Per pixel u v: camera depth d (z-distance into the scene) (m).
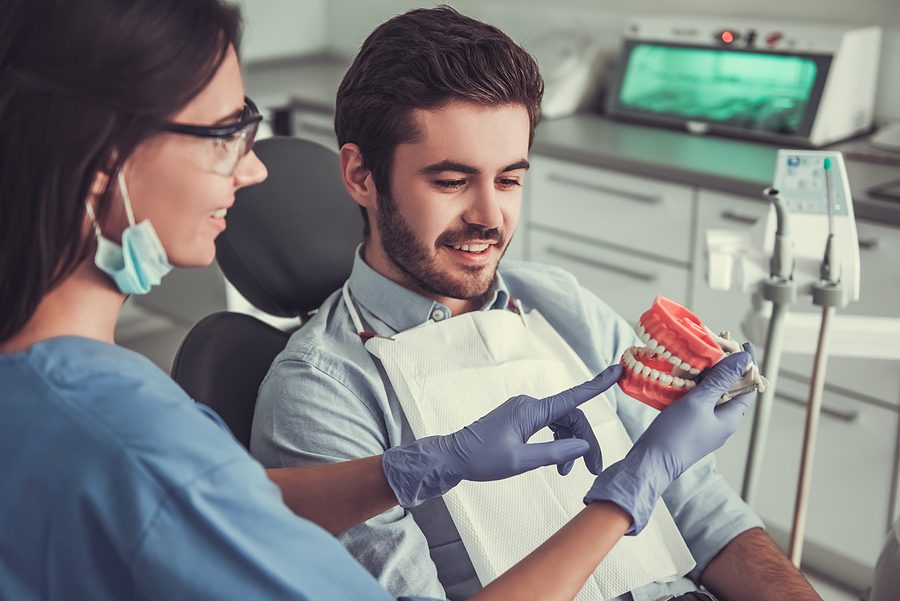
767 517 2.39
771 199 1.18
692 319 1.02
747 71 2.62
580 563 0.83
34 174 0.68
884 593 1.07
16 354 0.71
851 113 2.57
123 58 0.68
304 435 1.12
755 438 1.31
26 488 0.68
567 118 2.96
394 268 1.23
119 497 0.66
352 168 1.22
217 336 1.31
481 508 1.13
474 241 1.17
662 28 2.81
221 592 0.67
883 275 2.08
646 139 2.66
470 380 1.18
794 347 1.31
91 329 0.74
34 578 0.69
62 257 0.70
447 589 1.17
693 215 2.38
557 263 2.74
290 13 3.88
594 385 1.00
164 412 0.69
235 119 0.75
